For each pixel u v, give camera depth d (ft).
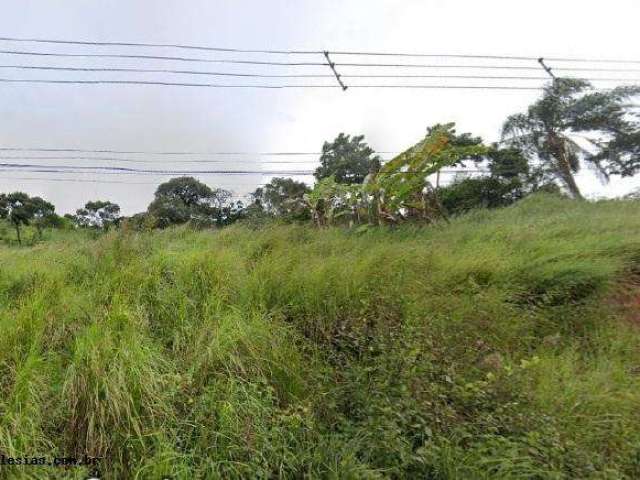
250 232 26.55
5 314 12.38
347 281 15.79
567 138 67.10
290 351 11.96
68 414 8.93
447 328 13.64
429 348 12.17
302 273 16.15
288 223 32.73
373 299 15.20
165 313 13.84
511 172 68.59
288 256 18.71
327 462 8.50
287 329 13.19
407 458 8.25
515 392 10.32
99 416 8.70
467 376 11.54
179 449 8.57
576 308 16.65
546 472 8.05
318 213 43.55
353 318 14.02
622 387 11.35
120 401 8.86
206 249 20.07
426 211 39.99
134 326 11.69
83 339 10.46
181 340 12.32
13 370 9.88
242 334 11.57
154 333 12.68
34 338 11.09
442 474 8.23
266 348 11.71
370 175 37.45
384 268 17.62
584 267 18.29
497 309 15.39
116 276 15.74
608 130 67.67
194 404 9.52
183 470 7.94
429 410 9.58
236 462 8.21
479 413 9.78
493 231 28.84
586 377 11.94
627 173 70.13
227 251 19.29
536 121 67.15
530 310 16.29
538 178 71.05
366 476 7.95
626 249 21.91
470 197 68.80
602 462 8.65
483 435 8.89
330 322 13.93
